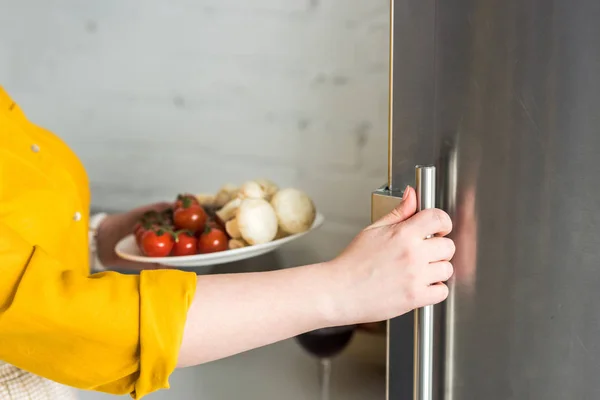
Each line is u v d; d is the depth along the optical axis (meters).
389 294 0.71
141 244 1.15
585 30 0.60
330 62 1.36
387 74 1.31
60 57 1.61
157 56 1.52
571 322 0.65
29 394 0.91
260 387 1.20
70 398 0.99
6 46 1.65
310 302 0.72
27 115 1.67
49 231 0.90
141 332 0.71
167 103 1.53
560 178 0.63
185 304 0.72
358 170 1.38
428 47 0.70
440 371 0.76
